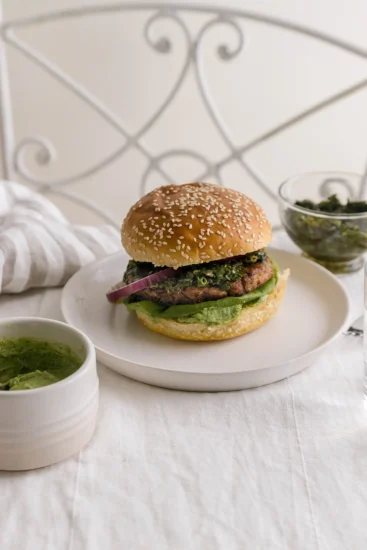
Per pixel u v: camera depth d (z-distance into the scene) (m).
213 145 1.24
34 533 0.50
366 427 0.57
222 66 1.16
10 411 0.51
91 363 0.54
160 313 0.65
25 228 0.72
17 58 1.16
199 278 0.64
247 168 1.04
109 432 0.56
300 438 0.56
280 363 0.60
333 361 0.63
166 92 1.19
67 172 1.27
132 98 1.20
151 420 0.58
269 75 1.17
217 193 0.68
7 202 0.81
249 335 0.66
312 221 0.76
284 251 0.76
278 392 0.60
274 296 0.66
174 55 1.16
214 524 0.51
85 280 0.72
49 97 1.20
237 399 0.59
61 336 0.56
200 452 0.55
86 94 1.04
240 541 0.50
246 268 0.65
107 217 1.13
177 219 0.65
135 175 1.27
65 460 0.54
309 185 0.83
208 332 0.64
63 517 0.51
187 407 0.59
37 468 0.53
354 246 0.75
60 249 0.72
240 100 1.20
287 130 1.22
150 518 0.51
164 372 0.59
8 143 1.07
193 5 0.96
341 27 1.13
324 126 1.22
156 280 0.65
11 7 1.13
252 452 0.55
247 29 1.13
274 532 0.50
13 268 0.69
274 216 1.29
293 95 1.19
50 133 1.24
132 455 0.55
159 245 0.64
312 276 0.73
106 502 0.52
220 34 1.14
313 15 1.12
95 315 0.68
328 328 0.67
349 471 0.54
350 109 1.20
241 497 0.52
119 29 1.13
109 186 1.28
